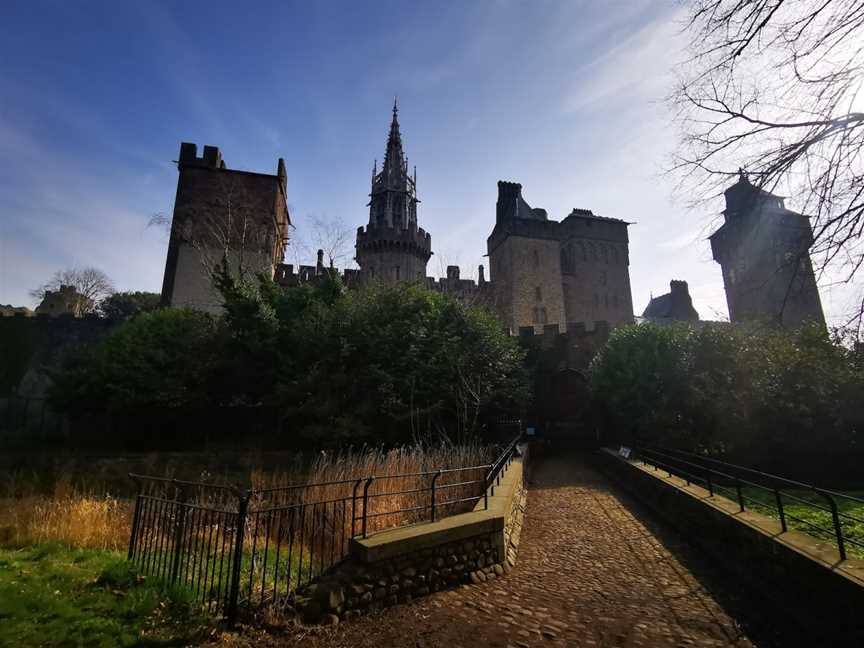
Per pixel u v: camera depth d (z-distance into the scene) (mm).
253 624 4414
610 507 10695
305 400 15977
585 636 4527
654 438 16594
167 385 16500
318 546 6684
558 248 47625
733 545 6410
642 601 5434
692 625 4797
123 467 14148
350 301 17859
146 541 6023
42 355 26500
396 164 47469
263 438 17609
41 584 5008
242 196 30891
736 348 16234
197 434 18000
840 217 4289
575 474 15953
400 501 7832
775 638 4527
